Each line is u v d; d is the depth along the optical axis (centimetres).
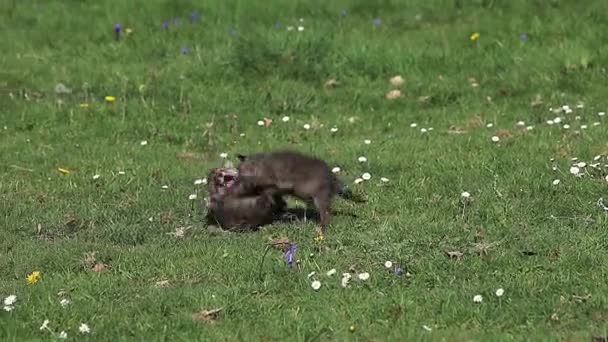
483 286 917
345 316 864
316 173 1086
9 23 2188
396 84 1791
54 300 927
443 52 1902
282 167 1089
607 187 1173
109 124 1599
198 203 1209
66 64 1927
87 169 1380
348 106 1702
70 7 2262
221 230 1129
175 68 1866
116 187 1289
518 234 1052
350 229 1095
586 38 1908
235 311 886
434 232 1067
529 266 962
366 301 891
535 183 1196
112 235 1120
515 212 1116
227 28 2086
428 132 1507
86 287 959
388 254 1003
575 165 1247
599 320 840
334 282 942
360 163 1338
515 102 1662
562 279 923
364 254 1016
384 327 841
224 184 1135
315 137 1531
